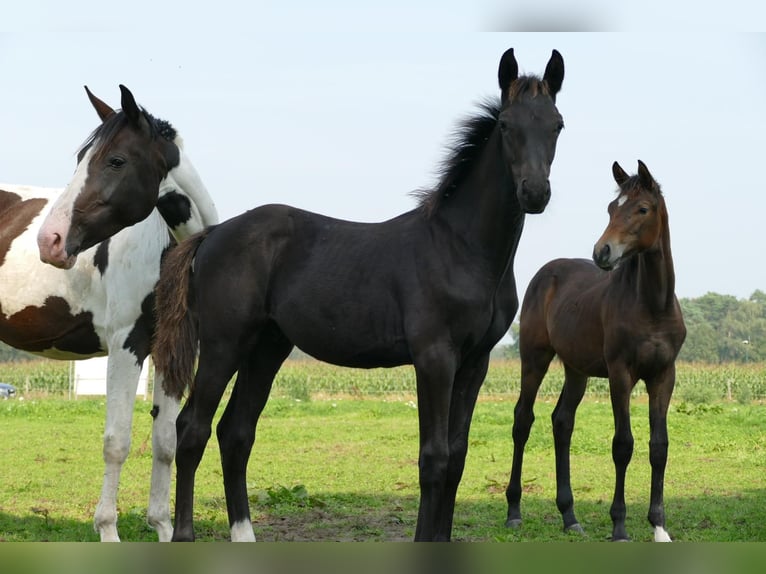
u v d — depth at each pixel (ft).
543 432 65.51
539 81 24.00
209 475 46.80
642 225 30.96
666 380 32.17
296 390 111.96
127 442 28.45
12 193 32.63
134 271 28.81
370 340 25.35
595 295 34.68
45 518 33.50
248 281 26.43
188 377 26.73
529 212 23.04
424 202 25.67
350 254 25.82
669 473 46.34
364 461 51.72
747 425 68.54
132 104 28.02
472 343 24.43
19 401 97.14
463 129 25.07
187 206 30.19
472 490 41.96
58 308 30.32
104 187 27.68
